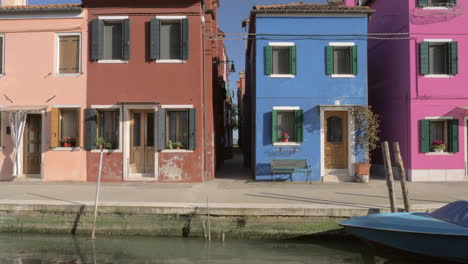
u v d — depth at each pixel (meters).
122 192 10.13
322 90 12.72
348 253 7.25
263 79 12.73
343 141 12.95
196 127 12.25
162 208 8.21
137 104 12.23
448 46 12.59
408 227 6.52
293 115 12.82
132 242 7.89
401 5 13.12
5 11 12.48
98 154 12.30
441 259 6.48
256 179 12.53
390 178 8.02
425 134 12.45
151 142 12.62
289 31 12.76
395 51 13.58
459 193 9.93
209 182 12.20
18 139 12.29
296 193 9.94
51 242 7.88
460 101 12.61
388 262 6.83
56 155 12.41
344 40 12.77
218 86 16.56
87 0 12.37
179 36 12.41
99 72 12.42
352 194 9.78
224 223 8.09
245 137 18.30
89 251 7.33
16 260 6.82
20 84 12.63
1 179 12.54
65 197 9.33
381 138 14.67
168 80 12.33
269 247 7.59
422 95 12.54
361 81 12.72
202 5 12.67
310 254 7.18
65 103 12.52
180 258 6.95
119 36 12.55
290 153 12.58
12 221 8.53
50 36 12.58
